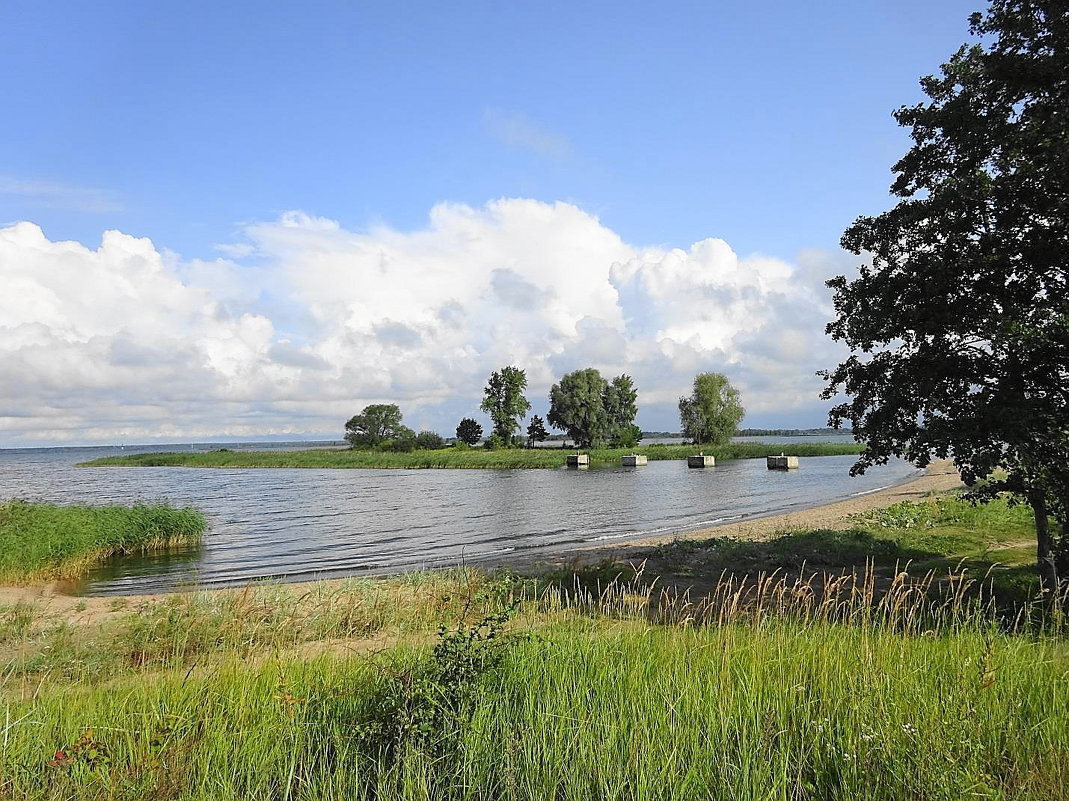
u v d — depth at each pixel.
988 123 10.52
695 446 104.50
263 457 115.69
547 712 4.73
